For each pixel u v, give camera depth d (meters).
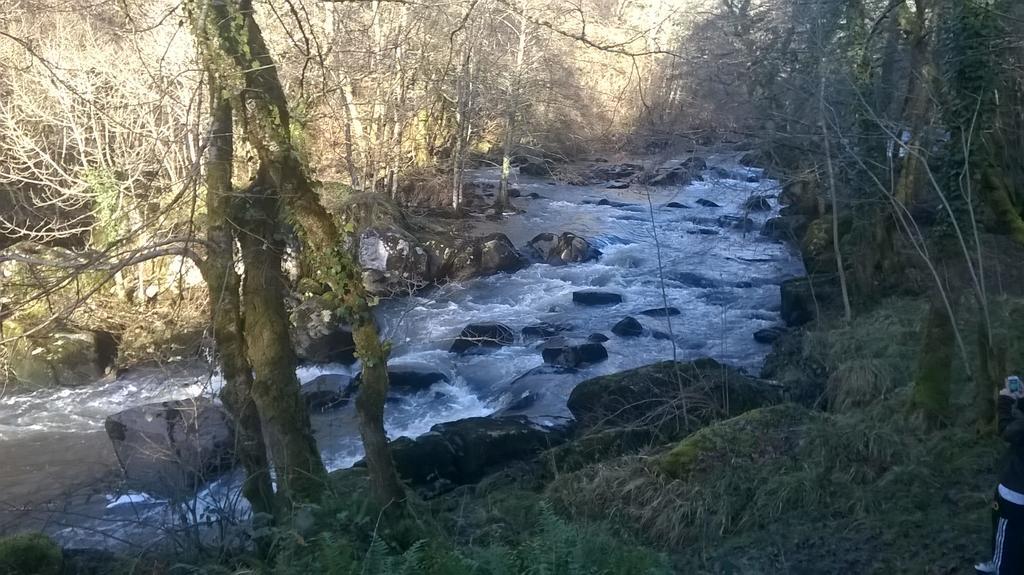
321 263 6.63
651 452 9.52
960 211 8.41
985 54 8.22
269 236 6.87
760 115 16.05
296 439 6.80
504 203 30.00
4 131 16.28
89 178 15.45
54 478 12.34
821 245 19.27
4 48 15.77
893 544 6.60
